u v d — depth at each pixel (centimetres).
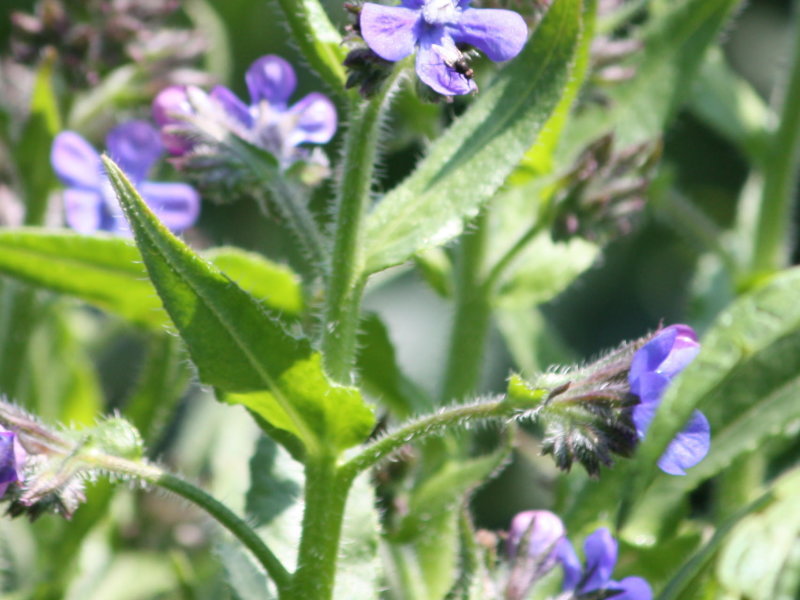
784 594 24
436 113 27
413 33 20
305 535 21
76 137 27
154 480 21
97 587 29
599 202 26
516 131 22
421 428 21
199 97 23
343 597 22
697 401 25
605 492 25
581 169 26
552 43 22
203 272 20
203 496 21
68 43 29
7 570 29
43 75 27
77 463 21
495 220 27
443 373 27
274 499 23
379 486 25
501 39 20
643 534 26
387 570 25
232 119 23
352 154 21
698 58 28
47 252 26
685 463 21
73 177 27
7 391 29
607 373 21
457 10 20
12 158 29
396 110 27
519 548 23
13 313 29
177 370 28
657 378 20
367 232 22
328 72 22
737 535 24
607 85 28
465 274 27
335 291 22
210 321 20
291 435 21
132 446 21
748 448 26
